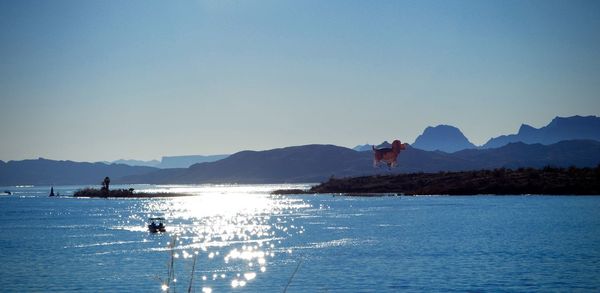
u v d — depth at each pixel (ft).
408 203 595.47
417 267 203.82
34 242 289.33
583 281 178.09
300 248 256.32
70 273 201.36
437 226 344.69
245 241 284.61
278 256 234.17
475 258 220.43
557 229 313.53
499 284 175.22
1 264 221.05
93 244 279.28
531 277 184.24
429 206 536.01
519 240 270.05
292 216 449.06
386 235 302.25
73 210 571.69
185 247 264.72
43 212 540.52
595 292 165.48
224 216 461.37
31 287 180.14
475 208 491.31
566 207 476.54
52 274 199.82
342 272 197.26
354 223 377.09
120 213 514.27
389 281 181.57
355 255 233.35
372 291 169.48
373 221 388.98
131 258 233.14
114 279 190.39
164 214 494.59
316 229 341.00
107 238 304.71
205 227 362.74
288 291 171.73
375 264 211.41
